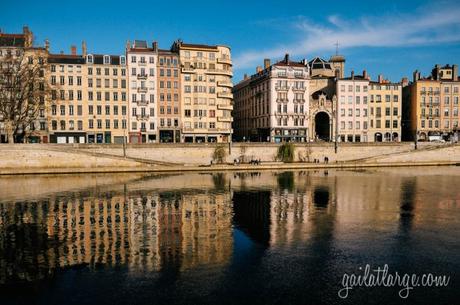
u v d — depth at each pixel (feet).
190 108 321.73
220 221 110.73
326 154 289.74
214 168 246.68
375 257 79.05
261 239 91.81
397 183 192.65
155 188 171.94
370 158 286.87
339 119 358.84
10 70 255.70
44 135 287.28
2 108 249.34
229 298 60.80
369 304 59.62
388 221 110.22
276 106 342.64
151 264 75.00
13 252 82.58
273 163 264.11
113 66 300.40
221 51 331.57
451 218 113.91
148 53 307.99
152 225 106.01
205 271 71.46
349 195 155.84
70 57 299.58
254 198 148.56
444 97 365.20
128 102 305.53
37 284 65.98
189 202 140.05
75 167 229.86
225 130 331.77
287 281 67.15
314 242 89.35
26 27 295.89
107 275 69.67
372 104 366.63
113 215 118.42
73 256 80.02
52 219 112.98
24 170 217.97
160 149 255.29
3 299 60.49
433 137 362.12
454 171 253.03
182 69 316.81
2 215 118.32
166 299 60.39
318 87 376.27
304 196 153.48
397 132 368.48
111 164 235.20
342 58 407.44
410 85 378.32
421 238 92.63
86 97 295.69
